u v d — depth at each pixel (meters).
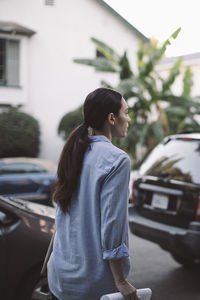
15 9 17.23
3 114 15.22
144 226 4.62
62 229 1.75
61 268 1.72
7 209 3.39
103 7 18.55
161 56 12.15
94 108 1.73
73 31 18.17
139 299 1.59
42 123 17.78
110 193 1.56
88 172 1.65
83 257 1.64
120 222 1.55
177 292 4.25
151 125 12.34
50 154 17.95
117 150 1.63
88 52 18.50
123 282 1.58
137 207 4.91
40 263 3.21
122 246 1.56
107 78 18.81
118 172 1.57
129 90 12.17
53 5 17.77
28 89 17.48
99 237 1.60
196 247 4.15
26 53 17.16
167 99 12.83
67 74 18.12
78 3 18.17
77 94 18.33
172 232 4.28
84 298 1.67
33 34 17.41
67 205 1.70
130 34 19.14
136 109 12.89
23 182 9.05
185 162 4.54
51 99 17.92
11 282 3.22
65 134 16.06
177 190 4.41
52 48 17.84
